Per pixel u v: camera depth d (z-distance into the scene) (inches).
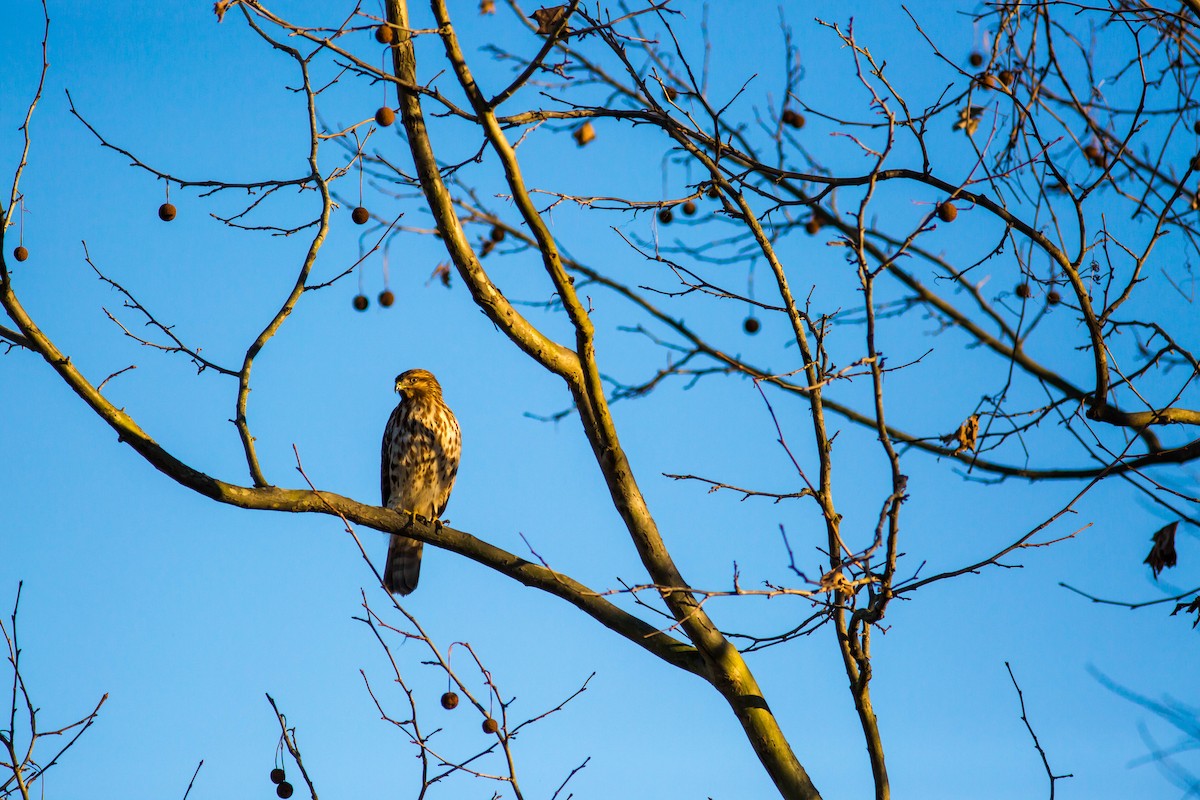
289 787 397.4
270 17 378.0
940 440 399.5
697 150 417.4
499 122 418.3
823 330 384.2
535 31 407.5
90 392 414.0
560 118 426.9
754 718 421.1
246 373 421.7
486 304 427.2
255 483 429.7
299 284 430.3
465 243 425.1
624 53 422.0
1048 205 429.7
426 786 361.4
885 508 341.4
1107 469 411.5
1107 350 429.4
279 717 377.7
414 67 426.6
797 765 414.9
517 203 405.4
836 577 341.4
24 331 413.1
